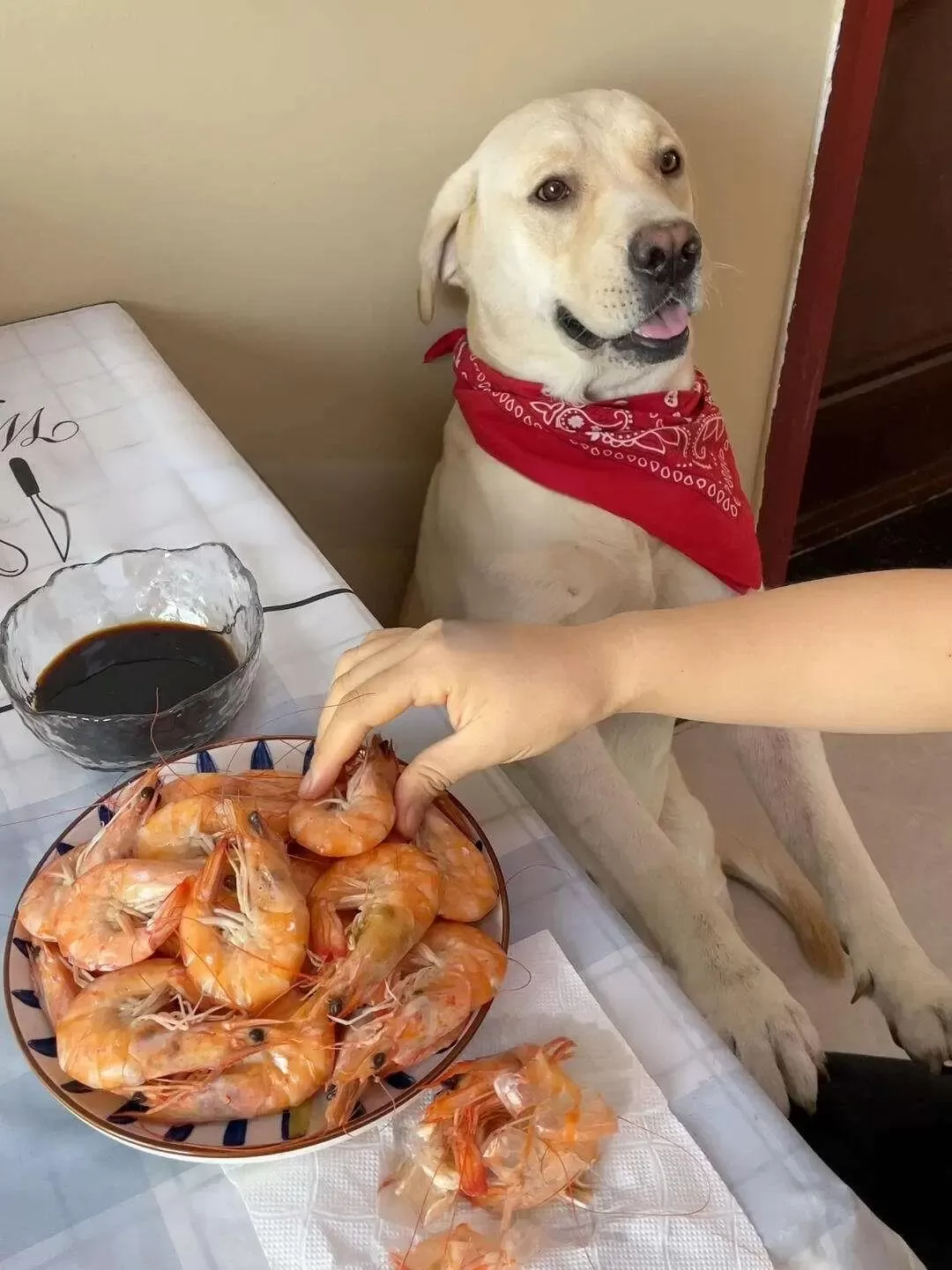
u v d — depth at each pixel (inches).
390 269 56.2
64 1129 21.5
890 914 47.4
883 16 57.3
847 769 76.4
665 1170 20.0
